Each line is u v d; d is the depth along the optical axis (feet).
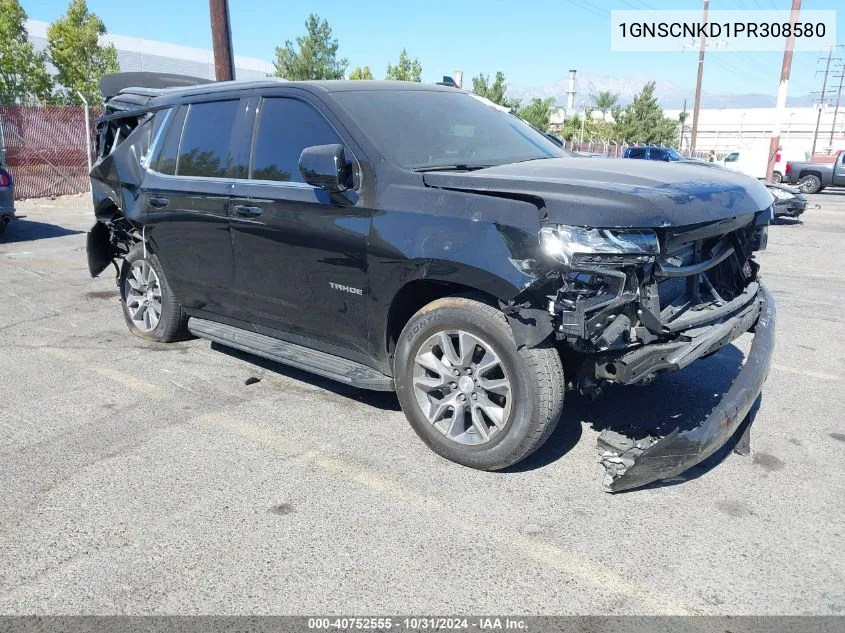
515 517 10.40
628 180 10.93
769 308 13.02
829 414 14.34
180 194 16.02
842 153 82.99
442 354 12.11
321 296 13.33
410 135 13.17
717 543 9.77
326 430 13.50
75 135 57.77
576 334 9.89
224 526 10.23
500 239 10.44
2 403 14.94
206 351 18.51
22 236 37.35
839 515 10.48
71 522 10.36
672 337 10.59
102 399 15.15
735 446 12.55
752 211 11.73
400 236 11.59
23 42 83.46
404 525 10.21
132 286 19.49
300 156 13.20
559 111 160.35
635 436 12.87
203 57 180.04
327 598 8.65
